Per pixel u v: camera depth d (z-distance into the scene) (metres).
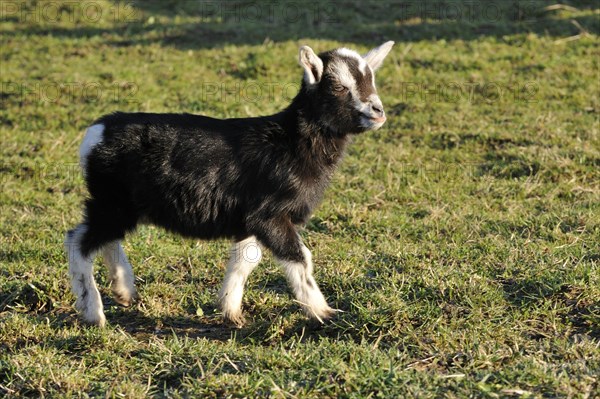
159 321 6.66
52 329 6.40
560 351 5.55
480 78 13.25
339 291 6.85
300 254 6.38
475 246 7.86
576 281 6.48
